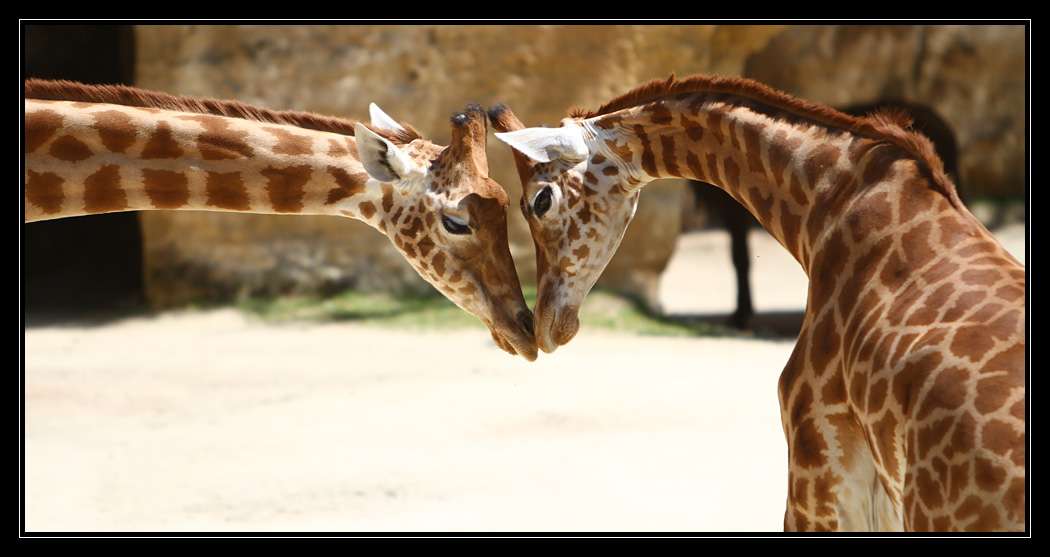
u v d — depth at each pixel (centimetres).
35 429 1322
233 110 793
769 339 1944
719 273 3275
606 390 1440
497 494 1052
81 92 773
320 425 1319
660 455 1160
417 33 2195
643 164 752
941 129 2875
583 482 1080
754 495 1030
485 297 788
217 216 2198
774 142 684
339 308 2122
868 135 657
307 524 984
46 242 2662
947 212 605
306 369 1631
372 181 788
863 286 607
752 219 2336
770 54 3206
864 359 576
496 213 777
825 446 607
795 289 3041
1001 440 492
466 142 779
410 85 2202
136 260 2619
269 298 2192
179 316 2131
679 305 2802
